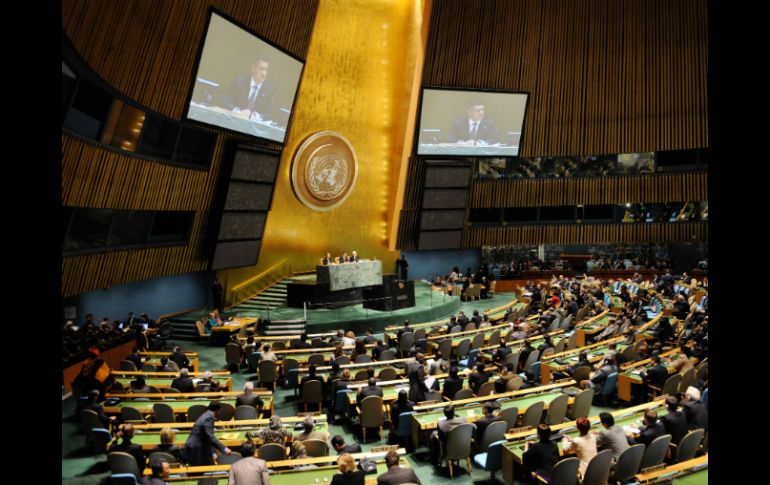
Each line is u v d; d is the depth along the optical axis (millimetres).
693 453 6816
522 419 8266
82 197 12383
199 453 6730
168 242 16938
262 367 11938
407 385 9914
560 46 24594
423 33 23453
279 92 18391
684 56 23922
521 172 26469
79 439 9258
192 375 11359
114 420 8578
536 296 20109
